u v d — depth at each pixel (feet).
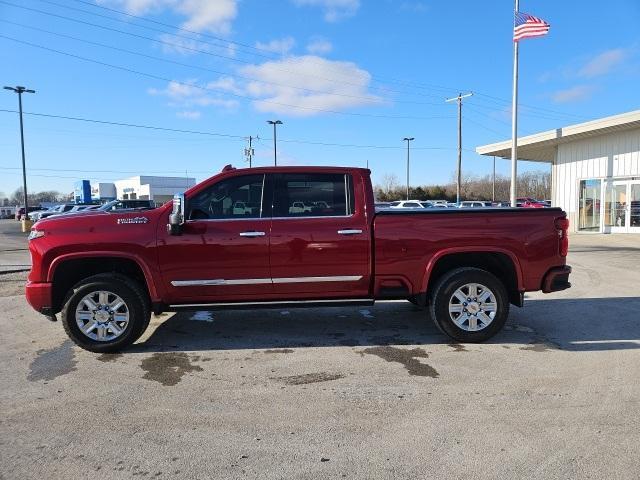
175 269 18.13
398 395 14.29
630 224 75.25
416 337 20.10
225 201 18.66
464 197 262.67
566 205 84.89
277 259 18.37
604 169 78.28
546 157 107.34
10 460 10.96
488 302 19.04
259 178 18.81
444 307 18.93
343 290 18.99
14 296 29.50
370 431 12.14
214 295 18.53
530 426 12.30
